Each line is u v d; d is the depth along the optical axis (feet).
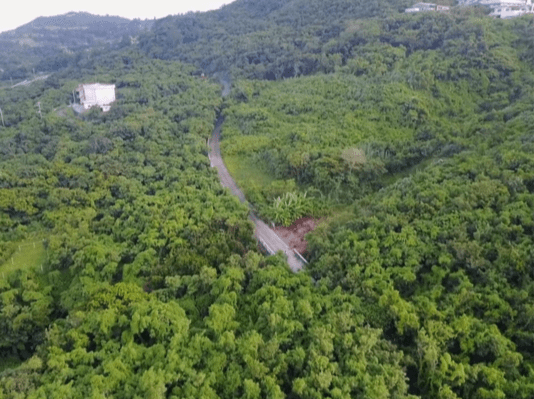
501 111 313.12
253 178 302.66
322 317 162.71
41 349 167.53
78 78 568.41
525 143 237.25
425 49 432.66
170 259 205.36
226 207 249.34
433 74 381.81
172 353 148.56
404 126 338.75
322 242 206.18
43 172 297.12
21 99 517.96
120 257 215.51
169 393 143.43
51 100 485.97
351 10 582.76
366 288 170.91
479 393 134.72
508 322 154.10
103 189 279.90
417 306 161.58
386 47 437.58
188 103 438.40
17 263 229.04
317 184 277.64
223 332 161.27
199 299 184.96
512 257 167.43
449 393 132.87
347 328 154.10
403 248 186.19
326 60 460.14
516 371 138.62
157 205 254.47
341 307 164.55
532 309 148.05
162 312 164.96
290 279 181.47
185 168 306.55
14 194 268.00
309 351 147.23
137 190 277.03
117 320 168.86
